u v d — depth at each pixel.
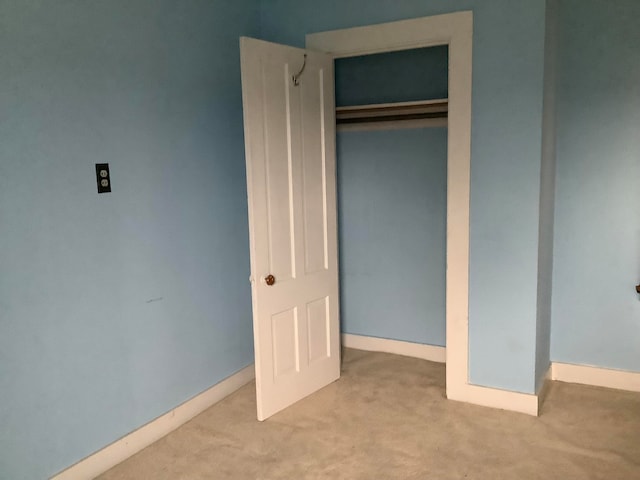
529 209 2.89
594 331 3.36
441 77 3.61
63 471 2.36
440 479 2.43
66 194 2.31
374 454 2.65
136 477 2.48
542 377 3.22
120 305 2.58
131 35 2.57
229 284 3.32
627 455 2.58
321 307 3.35
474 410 3.07
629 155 3.17
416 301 3.89
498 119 2.90
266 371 2.99
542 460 2.56
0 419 2.11
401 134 3.79
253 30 3.43
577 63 3.22
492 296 3.04
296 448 2.72
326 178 3.31
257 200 2.85
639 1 3.06
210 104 3.10
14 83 2.09
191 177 2.98
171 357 2.90
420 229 3.81
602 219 3.27
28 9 2.13
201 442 2.79
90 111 2.39
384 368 3.72
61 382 2.33
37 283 2.21
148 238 2.72
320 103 3.23
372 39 3.16
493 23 2.85
